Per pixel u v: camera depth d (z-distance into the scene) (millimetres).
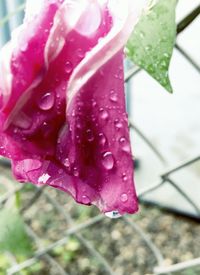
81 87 143
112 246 709
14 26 691
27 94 141
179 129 678
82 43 144
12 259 524
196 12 180
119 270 672
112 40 142
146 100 679
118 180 148
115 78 146
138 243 710
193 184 716
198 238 708
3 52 144
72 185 152
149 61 158
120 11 145
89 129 146
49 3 142
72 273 674
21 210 497
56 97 143
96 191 149
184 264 382
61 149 147
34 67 141
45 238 725
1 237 334
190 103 648
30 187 444
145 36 157
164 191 745
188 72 623
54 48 141
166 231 724
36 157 146
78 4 144
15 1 685
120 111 148
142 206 775
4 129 142
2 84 141
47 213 774
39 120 144
